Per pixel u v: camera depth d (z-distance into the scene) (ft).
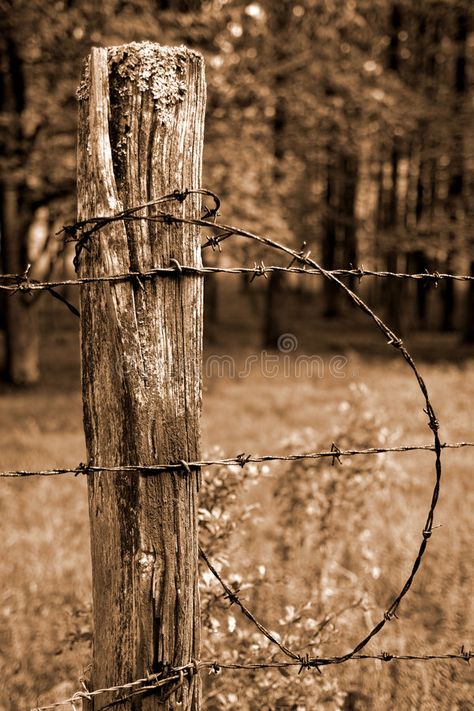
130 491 5.16
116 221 4.94
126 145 5.02
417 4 54.80
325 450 13.67
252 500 18.25
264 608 11.37
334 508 13.64
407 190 59.47
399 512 17.47
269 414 30.83
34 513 17.85
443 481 20.22
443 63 61.00
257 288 87.56
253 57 40.06
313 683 8.50
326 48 43.98
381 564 14.58
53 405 34.19
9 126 35.29
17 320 41.37
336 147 50.49
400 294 63.87
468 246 52.49
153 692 5.34
